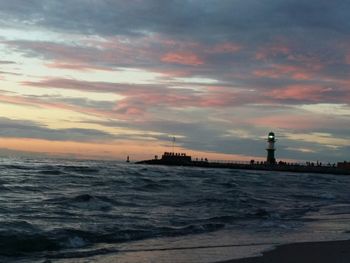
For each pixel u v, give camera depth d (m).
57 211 17.75
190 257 11.06
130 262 10.41
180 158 146.25
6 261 10.22
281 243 13.36
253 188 40.38
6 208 17.67
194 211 20.73
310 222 19.14
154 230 15.12
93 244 12.53
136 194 26.30
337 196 37.44
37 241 12.15
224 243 13.27
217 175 62.44
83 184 30.80
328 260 10.88
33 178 32.84
